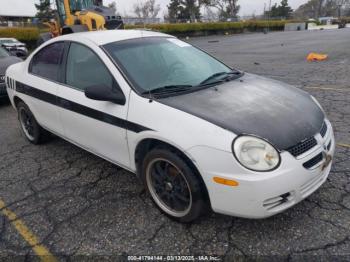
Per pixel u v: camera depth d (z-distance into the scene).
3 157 4.27
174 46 3.70
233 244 2.49
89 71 3.32
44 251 2.54
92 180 3.54
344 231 2.53
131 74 3.03
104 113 3.03
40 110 4.04
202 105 2.66
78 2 13.66
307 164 2.42
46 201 3.21
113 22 13.27
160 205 2.87
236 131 2.35
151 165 2.81
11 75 4.60
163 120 2.58
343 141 4.10
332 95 6.23
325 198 2.94
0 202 3.24
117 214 2.93
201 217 2.81
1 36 23.92
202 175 2.39
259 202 2.26
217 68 3.63
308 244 2.43
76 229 2.77
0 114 6.30
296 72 9.18
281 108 2.74
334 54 13.04
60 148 4.45
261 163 2.25
